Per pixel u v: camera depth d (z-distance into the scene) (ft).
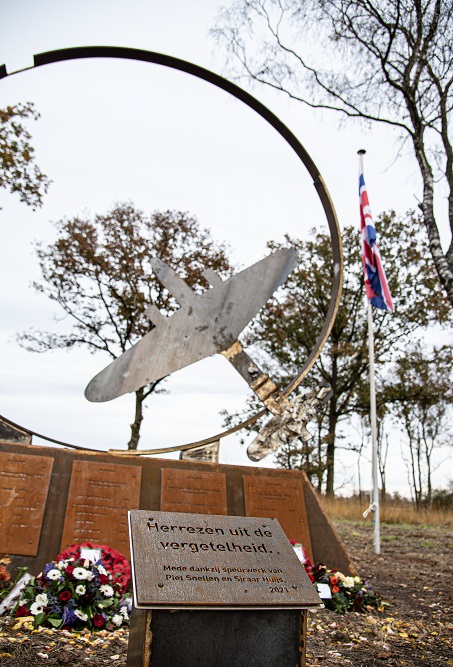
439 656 13.70
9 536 16.76
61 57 18.45
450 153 30.04
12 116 41.88
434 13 31.30
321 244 70.13
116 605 14.23
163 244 52.37
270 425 17.12
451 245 28.22
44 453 18.28
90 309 51.42
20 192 44.27
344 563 19.33
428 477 90.48
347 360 70.33
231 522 10.73
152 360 17.16
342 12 33.71
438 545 36.65
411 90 30.89
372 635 15.06
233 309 17.57
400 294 68.80
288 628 9.43
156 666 8.60
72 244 50.60
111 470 18.61
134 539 9.71
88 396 16.92
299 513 19.92
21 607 13.65
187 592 8.98
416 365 70.38
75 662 11.40
